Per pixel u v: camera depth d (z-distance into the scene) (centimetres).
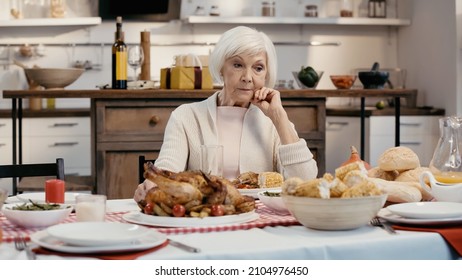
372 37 572
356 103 569
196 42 545
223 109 231
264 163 229
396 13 566
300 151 211
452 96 495
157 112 375
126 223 141
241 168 226
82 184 371
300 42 561
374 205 143
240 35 221
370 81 429
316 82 433
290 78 561
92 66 534
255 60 222
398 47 573
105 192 371
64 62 533
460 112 491
